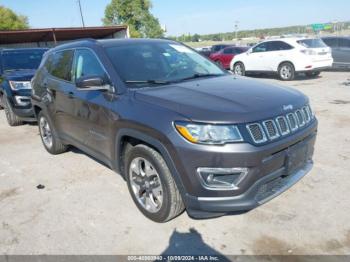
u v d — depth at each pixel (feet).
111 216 11.02
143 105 9.81
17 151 18.85
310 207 10.82
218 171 8.46
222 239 9.52
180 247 9.29
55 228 10.54
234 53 57.62
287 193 11.76
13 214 11.60
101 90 11.29
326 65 41.73
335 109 24.00
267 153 8.61
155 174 10.01
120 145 10.98
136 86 10.91
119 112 10.52
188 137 8.57
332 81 38.58
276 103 9.53
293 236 9.43
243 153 8.30
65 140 15.64
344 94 29.73
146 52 12.82
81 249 9.45
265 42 44.50
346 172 13.26
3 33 65.46
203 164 8.50
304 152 10.08
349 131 18.66
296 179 10.01
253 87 10.91
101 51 12.26
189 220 10.51
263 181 8.79
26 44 81.30
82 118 13.10
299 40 41.14
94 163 15.92
